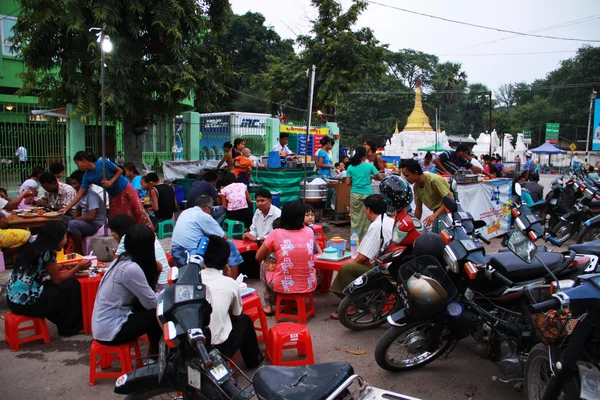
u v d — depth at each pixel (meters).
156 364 2.90
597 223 6.43
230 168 9.80
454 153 9.70
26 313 4.42
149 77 10.62
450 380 3.90
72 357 4.31
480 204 9.20
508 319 3.66
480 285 3.84
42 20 9.59
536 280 3.73
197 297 2.51
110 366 4.07
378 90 50.47
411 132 41.28
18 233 6.35
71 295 4.71
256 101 31.30
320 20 19.72
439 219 6.04
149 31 10.73
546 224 11.20
